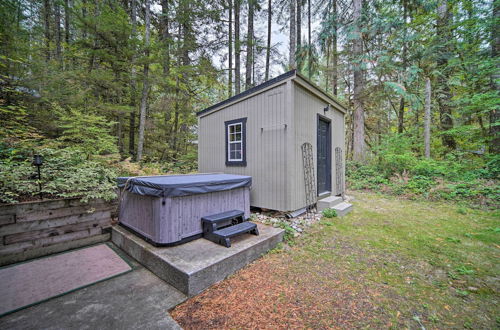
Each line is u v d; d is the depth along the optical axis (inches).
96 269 95.9
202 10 350.0
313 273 91.2
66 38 353.1
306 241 125.7
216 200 121.2
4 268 95.8
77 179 128.2
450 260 102.5
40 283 83.9
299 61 419.8
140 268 97.0
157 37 357.7
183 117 402.3
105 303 72.0
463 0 277.0
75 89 247.1
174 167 334.6
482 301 73.3
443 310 68.8
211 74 379.9
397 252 111.5
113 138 229.8
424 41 320.8
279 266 97.3
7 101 208.8
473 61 270.7
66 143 204.4
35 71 226.5
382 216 177.2
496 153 265.4
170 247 99.1
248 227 112.0
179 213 103.1
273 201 166.6
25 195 116.0
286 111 157.2
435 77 328.8
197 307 70.4
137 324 62.2
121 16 253.3
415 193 253.1
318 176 199.2
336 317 65.4
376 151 369.7
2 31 219.1
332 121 229.1
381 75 349.1
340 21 372.2
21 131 172.4
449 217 173.9
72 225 118.6
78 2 313.1
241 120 191.8
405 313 67.4
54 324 62.4
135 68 287.3
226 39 406.9
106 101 289.7
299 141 168.9
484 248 115.5
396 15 322.0
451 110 333.7
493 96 247.1
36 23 338.6
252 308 69.5
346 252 111.7
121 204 131.1
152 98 370.3
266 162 171.2
